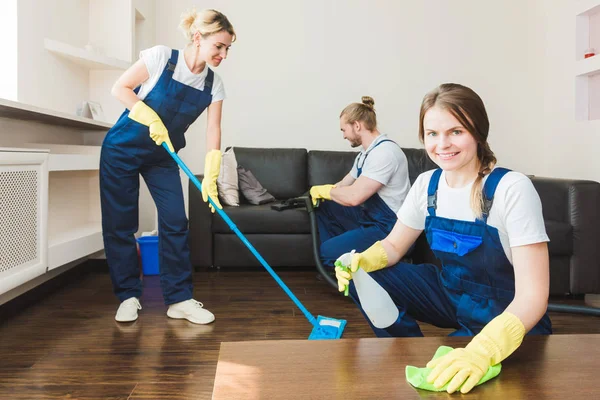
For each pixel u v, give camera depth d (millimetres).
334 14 4168
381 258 1368
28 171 2162
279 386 774
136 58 3818
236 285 3023
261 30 4133
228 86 4145
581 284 2787
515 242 1075
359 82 4211
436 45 4254
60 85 3031
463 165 1121
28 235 2174
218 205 2199
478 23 4281
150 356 1865
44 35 2824
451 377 785
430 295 1442
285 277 3256
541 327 1294
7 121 2502
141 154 2293
